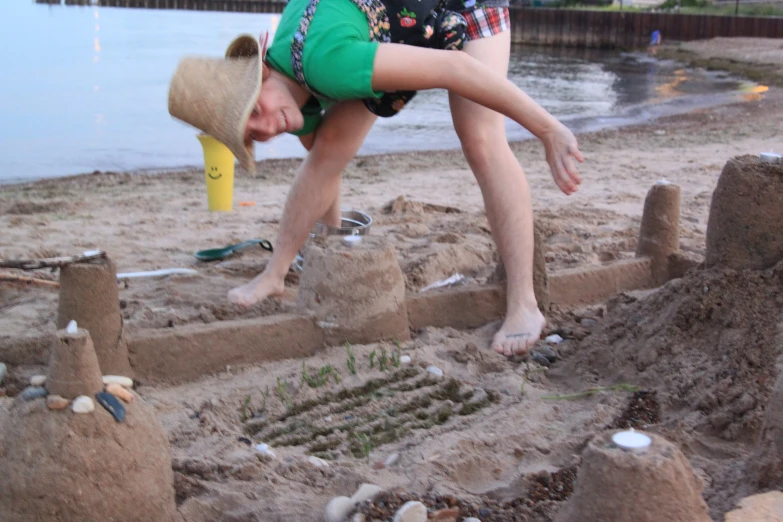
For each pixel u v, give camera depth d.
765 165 3.94
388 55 3.68
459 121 4.39
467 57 3.82
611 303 4.75
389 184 9.44
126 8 52.25
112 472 2.55
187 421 3.55
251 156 3.90
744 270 3.97
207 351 4.02
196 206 8.17
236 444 3.37
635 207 8.14
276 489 3.03
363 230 5.26
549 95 19.94
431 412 3.71
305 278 4.33
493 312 4.75
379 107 4.16
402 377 4.00
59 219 7.49
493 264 5.93
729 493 2.82
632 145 12.35
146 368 3.92
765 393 3.37
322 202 4.72
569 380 4.08
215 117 3.81
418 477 3.10
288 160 11.38
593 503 2.33
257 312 4.66
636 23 34.84
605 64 28.00
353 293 4.22
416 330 4.58
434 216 7.58
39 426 2.53
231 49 4.00
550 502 2.92
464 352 4.30
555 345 4.44
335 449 3.42
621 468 2.30
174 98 3.85
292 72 3.91
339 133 4.48
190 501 2.89
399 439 3.49
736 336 3.74
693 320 3.94
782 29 32.69
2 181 9.99
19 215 7.71
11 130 13.53
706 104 18.38
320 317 4.24
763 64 26.80
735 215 3.99
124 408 2.63
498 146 4.43
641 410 3.61
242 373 4.05
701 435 3.32
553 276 4.95
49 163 11.33
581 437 3.36
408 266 5.57
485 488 3.11
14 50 24.94
